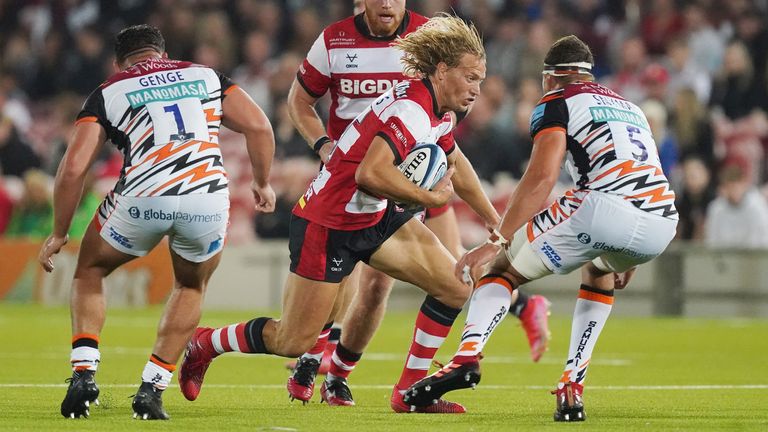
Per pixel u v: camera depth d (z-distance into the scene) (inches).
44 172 2709.2
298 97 1024.2
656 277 2129.7
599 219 800.9
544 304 1217.4
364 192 833.5
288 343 855.1
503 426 785.6
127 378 1125.1
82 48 2947.8
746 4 2662.4
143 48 852.6
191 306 832.9
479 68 815.7
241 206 2358.5
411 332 1764.3
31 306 2281.0
